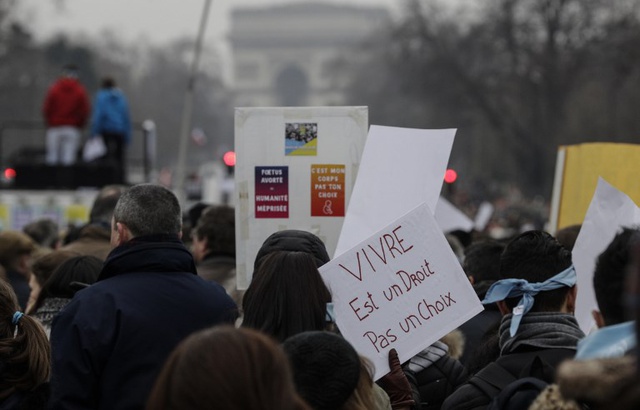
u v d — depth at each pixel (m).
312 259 4.41
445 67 56.00
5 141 58.50
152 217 4.89
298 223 6.15
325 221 6.14
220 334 2.91
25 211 17.80
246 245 6.16
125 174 20.69
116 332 4.67
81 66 65.31
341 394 3.59
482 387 4.39
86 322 4.66
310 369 3.59
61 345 4.66
